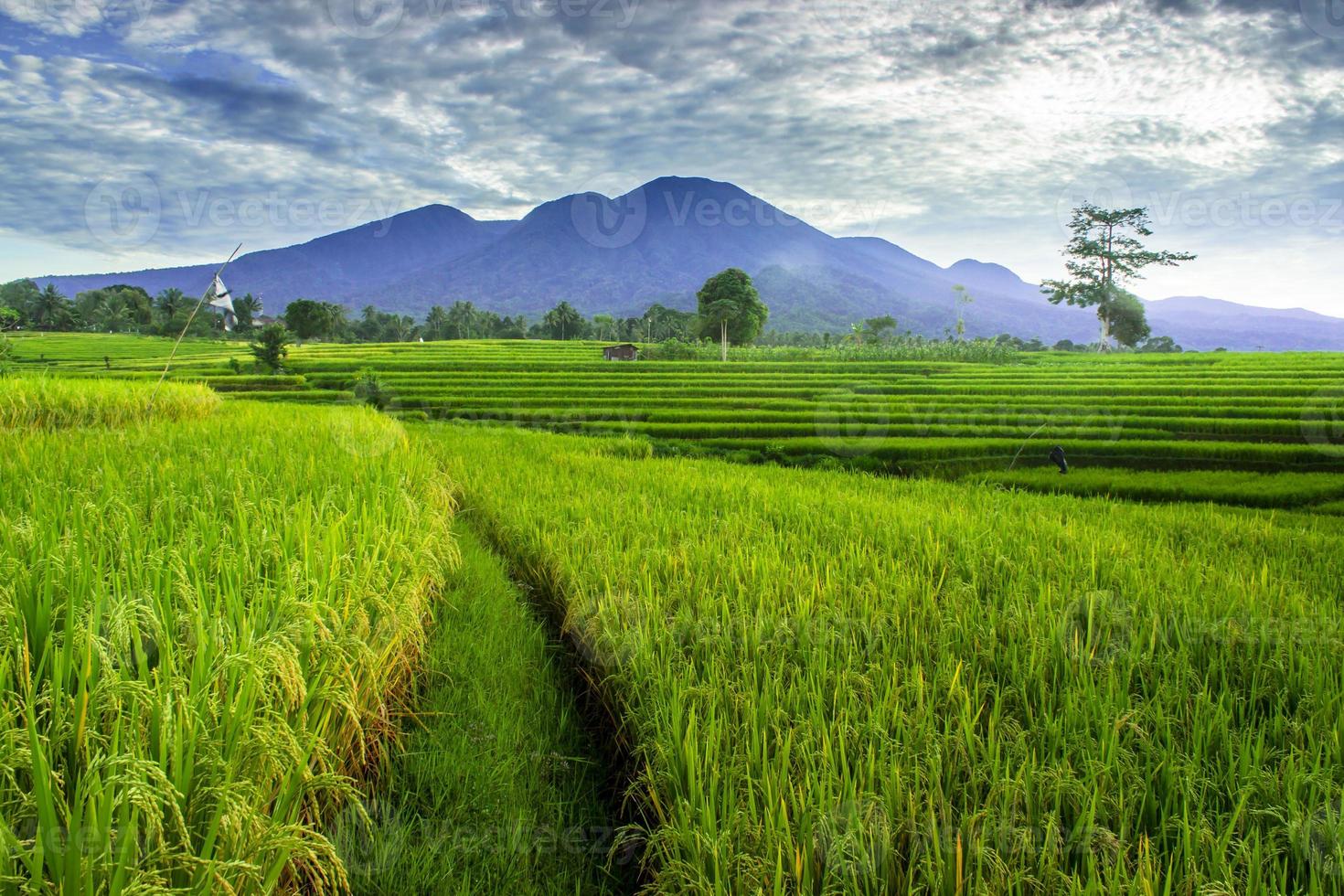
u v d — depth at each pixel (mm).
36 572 3814
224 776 2770
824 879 3201
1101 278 75812
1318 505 17469
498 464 15539
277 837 2730
